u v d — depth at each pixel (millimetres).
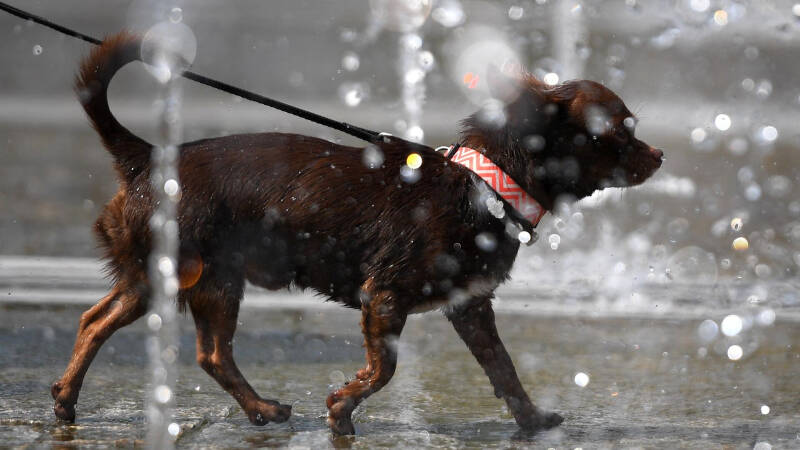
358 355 9508
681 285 12328
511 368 7344
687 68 28484
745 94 27641
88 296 11664
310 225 7008
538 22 25047
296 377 8641
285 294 12336
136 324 10500
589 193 7266
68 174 21266
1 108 34062
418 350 9805
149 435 6719
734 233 15445
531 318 11125
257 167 7086
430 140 23156
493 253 6961
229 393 7215
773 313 11180
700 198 18438
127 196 7152
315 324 10828
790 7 20219
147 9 39281
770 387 8375
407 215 6875
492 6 27500
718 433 7035
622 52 29516
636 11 22250
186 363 9008
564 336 10336
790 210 17328
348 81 34250
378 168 7070
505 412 7617
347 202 6973
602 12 30281
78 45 37969
